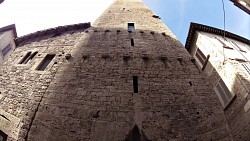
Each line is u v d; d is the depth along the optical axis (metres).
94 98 8.48
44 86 9.37
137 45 11.81
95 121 7.62
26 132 7.53
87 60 10.62
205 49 13.95
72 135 7.23
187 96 8.80
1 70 11.94
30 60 11.93
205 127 7.74
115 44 11.88
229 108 10.48
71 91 8.87
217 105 8.71
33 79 10.01
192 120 7.88
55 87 9.20
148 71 9.88
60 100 8.52
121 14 16.75
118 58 10.66
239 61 11.46
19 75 10.70
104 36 12.88
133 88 8.92
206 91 9.23
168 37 13.22
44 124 7.68
